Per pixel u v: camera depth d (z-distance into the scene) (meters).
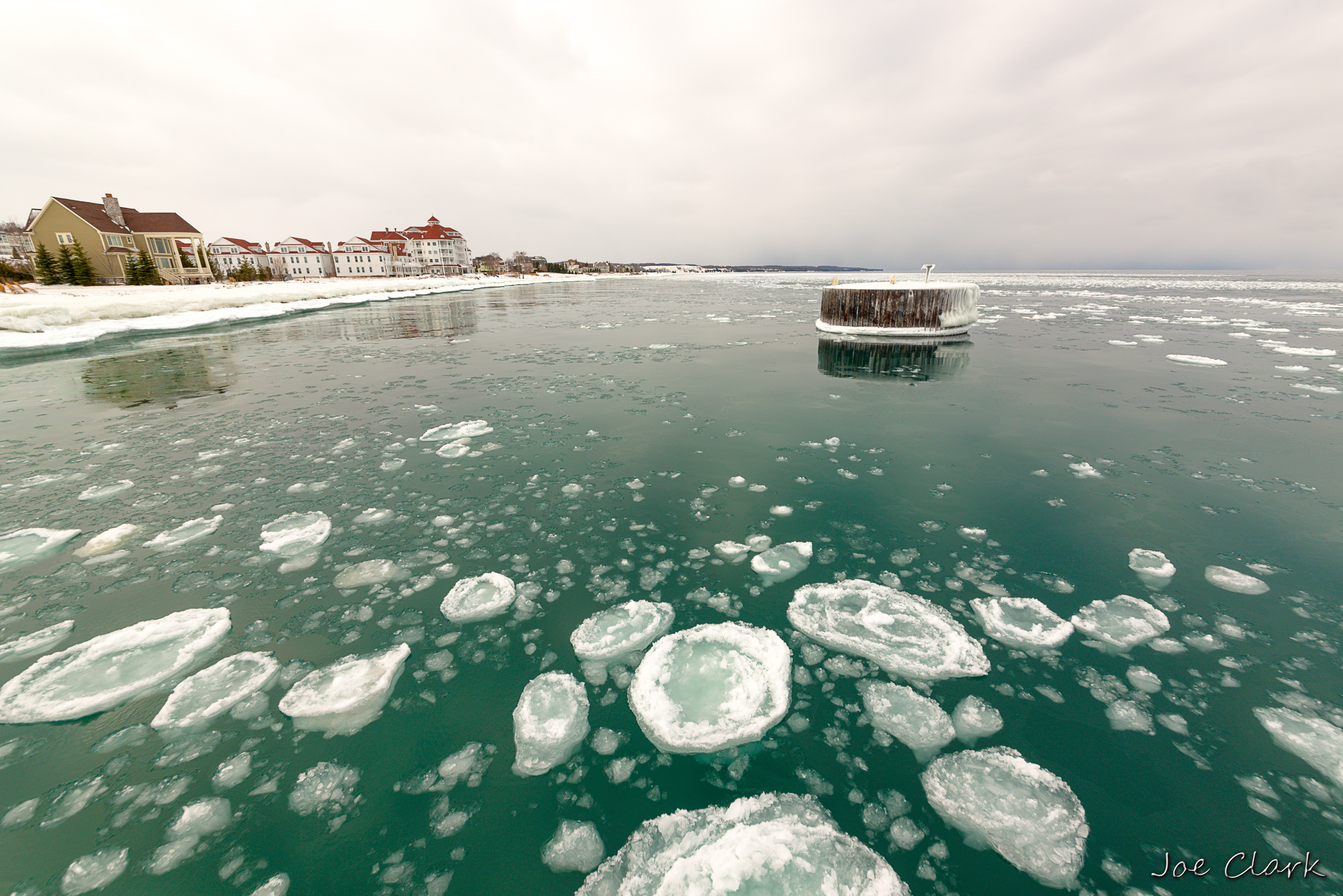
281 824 1.36
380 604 2.27
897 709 1.69
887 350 8.43
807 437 4.33
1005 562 2.51
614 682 1.83
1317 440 4.09
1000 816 1.36
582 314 15.81
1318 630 2.01
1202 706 1.68
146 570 2.53
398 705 1.73
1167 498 3.14
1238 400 5.24
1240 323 11.91
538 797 1.42
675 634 2.04
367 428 4.70
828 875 1.22
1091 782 1.44
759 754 1.55
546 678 1.85
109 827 1.36
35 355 8.90
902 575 2.43
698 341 9.94
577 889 1.20
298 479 3.59
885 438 4.28
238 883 1.23
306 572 2.51
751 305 19.22
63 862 1.28
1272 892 1.16
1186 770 1.46
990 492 3.27
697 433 4.47
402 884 1.22
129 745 1.60
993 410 5.02
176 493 3.37
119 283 34.47
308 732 1.64
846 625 2.10
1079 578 2.38
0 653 1.99
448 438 4.43
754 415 4.97
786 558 2.59
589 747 1.57
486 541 2.79
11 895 1.21
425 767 1.52
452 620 2.16
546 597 2.31
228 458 3.99
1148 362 7.26
